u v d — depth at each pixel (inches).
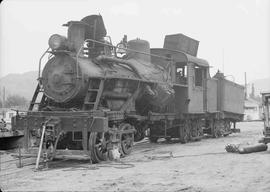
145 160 468.1
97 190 298.7
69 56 480.7
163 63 707.4
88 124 441.7
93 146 440.5
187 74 697.6
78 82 468.4
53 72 487.8
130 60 585.6
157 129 705.0
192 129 750.5
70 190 300.4
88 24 513.3
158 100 598.9
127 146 521.0
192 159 463.8
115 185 316.5
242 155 489.7
